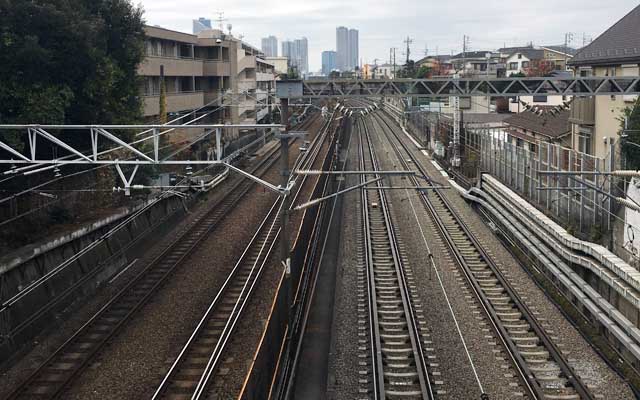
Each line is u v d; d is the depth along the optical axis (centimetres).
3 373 1221
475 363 1242
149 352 1288
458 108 3628
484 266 1886
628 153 1866
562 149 2098
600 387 1138
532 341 1338
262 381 971
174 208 2469
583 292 1523
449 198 3025
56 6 1766
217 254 2006
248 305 1545
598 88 1964
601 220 1764
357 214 2680
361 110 7750
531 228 2023
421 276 1811
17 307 1368
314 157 3994
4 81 1692
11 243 1628
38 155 1956
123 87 2122
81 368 1211
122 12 2077
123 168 2280
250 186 3188
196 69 4084
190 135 3750
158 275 1778
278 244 2098
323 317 1502
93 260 1773
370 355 1286
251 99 5178
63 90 1784
